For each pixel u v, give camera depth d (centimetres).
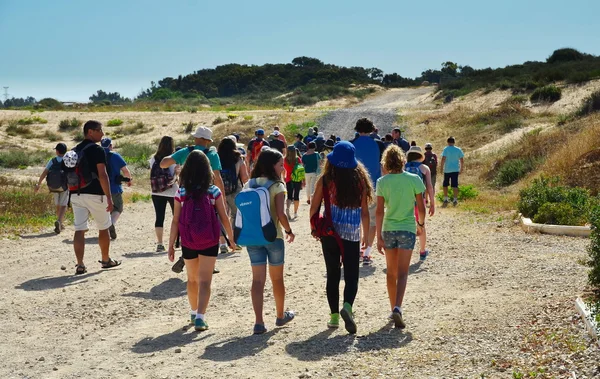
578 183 1553
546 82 5144
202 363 590
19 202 1798
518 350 573
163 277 994
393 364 560
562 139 2255
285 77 12694
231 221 1164
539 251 1043
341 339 642
